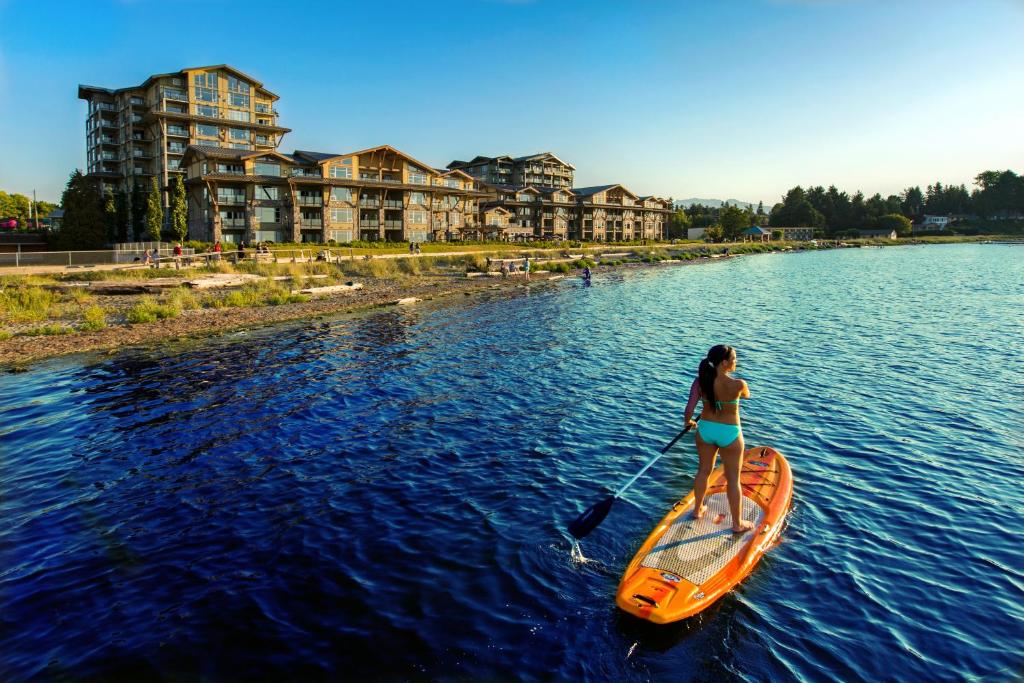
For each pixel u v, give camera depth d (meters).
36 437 12.87
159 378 17.58
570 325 27.03
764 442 12.27
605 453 11.70
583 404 14.94
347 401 15.30
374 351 21.30
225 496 10.11
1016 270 59.59
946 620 6.83
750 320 28.41
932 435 12.66
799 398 15.40
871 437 12.55
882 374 17.80
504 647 6.42
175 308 28.33
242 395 15.88
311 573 7.82
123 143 92.81
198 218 73.44
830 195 183.12
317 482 10.61
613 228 125.50
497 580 7.58
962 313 29.81
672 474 10.59
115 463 11.52
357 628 6.74
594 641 6.50
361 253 62.47
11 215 124.62
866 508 9.38
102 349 21.53
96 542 8.67
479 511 9.40
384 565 7.97
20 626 6.82
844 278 52.84
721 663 6.19
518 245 88.00
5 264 40.22
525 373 18.06
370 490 10.23
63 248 67.19
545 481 10.45
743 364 19.23
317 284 41.50
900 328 25.75
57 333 23.91
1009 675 6.01
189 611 7.07
